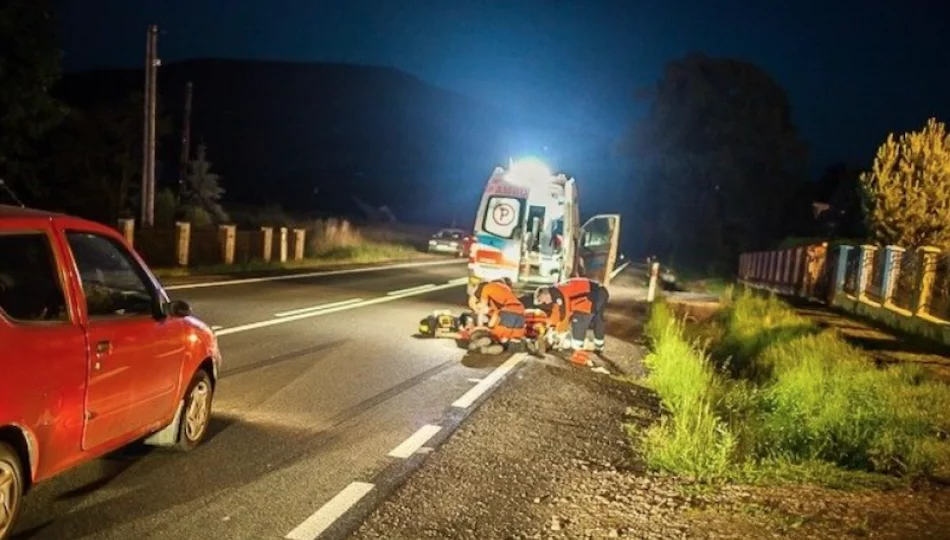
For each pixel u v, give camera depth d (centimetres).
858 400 1072
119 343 653
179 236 2669
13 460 548
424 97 17062
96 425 632
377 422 949
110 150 3575
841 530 656
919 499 746
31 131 2148
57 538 580
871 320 2212
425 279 3139
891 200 2586
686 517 685
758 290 3153
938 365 1515
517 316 1485
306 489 710
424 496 711
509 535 637
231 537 600
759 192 6769
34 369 557
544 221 2130
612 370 1482
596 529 655
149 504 655
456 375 1262
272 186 9194
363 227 6819
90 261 825
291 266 3253
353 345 1459
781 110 6812
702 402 1031
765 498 743
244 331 1533
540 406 1095
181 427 784
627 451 904
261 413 957
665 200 6881
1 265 579
